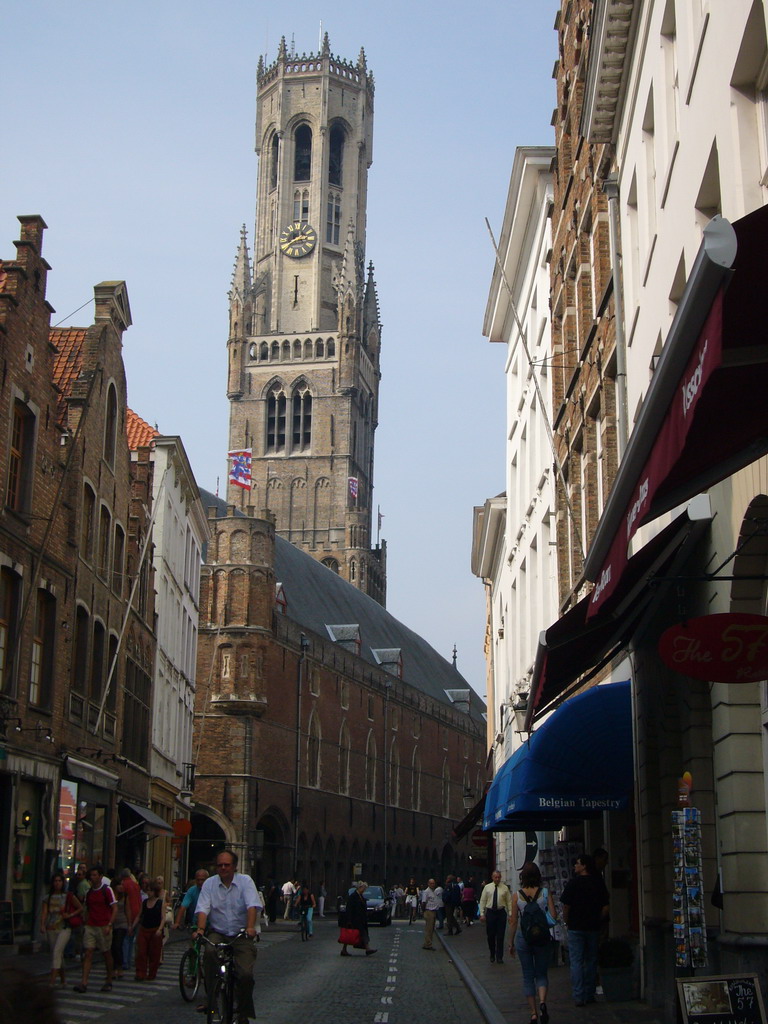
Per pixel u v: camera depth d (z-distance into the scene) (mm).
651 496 9086
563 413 33094
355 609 124188
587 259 29781
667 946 18562
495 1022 17750
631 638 19312
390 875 111562
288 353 149875
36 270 30953
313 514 146000
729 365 8055
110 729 41031
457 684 151625
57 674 33156
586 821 29625
